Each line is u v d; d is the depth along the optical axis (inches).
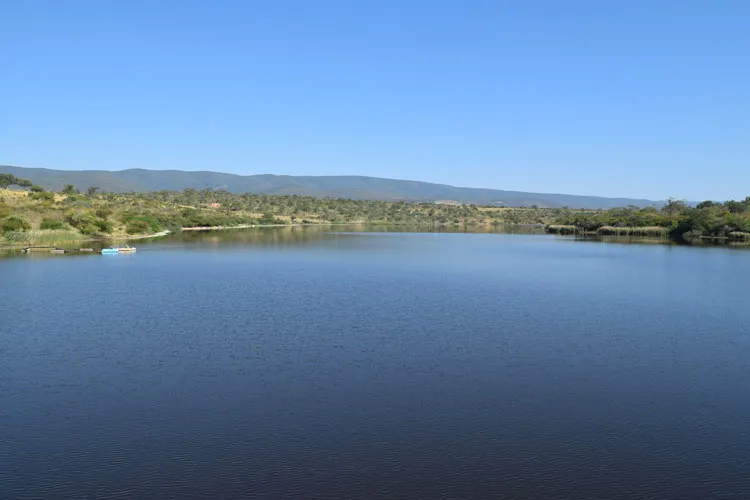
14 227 4660.4
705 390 1137.4
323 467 829.2
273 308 1920.5
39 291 2268.7
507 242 5713.6
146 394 1103.0
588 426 964.0
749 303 2076.8
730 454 871.1
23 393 1109.7
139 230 6122.1
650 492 768.9
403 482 790.5
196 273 2893.7
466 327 1651.1
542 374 1228.5
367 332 1582.2
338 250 4485.7
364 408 1035.9
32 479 799.7
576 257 3949.3
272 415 1005.2
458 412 1019.9
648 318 1802.4
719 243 5492.1
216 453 870.4
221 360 1312.7
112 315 1795.0
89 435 931.3
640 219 7642.7
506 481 792.9
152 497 755.4
